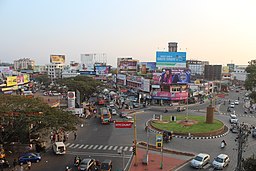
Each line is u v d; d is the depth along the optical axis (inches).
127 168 1498.5
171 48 5959.6
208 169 1492.4
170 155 1732.3
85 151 1814.7
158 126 2452.0
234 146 1943.9
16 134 1747.0
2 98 1865.2
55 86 5516.7
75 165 1521.9
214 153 1782.7
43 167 1499.8
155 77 4168.3
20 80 4734.3
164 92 4042.8
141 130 2431.1
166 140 2032.5
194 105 4099.4
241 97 5191.9
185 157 1692.9
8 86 4205.2
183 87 4138.8
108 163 1440.7
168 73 4045.3
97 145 1959.9
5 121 1681.8
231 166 1545.3
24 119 1683.1
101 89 5329.7
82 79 4977.9
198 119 2810.0
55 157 1683.1
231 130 2410.2
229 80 7780.5
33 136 1860.2
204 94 4771.2
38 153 1668.3
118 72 6299.2
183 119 2807.6
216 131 2283.5
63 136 2117.4
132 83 4950.8
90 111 3316.9
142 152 1797.5
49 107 1931.6
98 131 2400.3
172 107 3853.3
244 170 1139.9
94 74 7249.0
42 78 7116.1
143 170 1469.0
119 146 1935.3
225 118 3075.8
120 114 3120.1
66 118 1854.1
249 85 2444.6
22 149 1806.1
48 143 1999.3
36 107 1845.5
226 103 4352.9
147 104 4023.1
